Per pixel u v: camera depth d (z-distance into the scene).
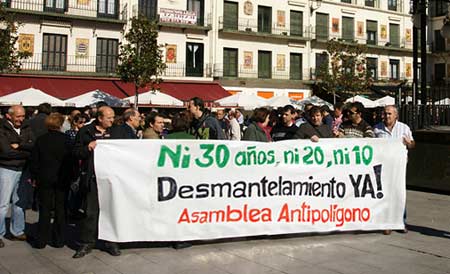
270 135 8.63
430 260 5.82
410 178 11.74
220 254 5.97
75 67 27.38
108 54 28.45
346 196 6.91
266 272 5.29
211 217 6.26
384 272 5.34
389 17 40.38
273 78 34.03
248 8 33.12
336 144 6.88
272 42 34.09
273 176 6.55
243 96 22.75
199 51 31.56
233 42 32.59
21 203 6.79
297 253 6.05
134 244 6.43
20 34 26.03
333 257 5.88
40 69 26.50
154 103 21.73
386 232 7.10
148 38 24.53
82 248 5.93
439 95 12.66
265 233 6.51
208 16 31.56
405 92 19.81
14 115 6.81
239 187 6.39
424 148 11.42
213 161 6.28
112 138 6.51
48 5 26.84
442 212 8.88
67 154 6.38
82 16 27.16
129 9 28.81
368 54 39.09
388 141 7.12
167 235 6.07
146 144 6.03
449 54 42.25
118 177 5.89
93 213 5.93
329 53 34.06
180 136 6.48
